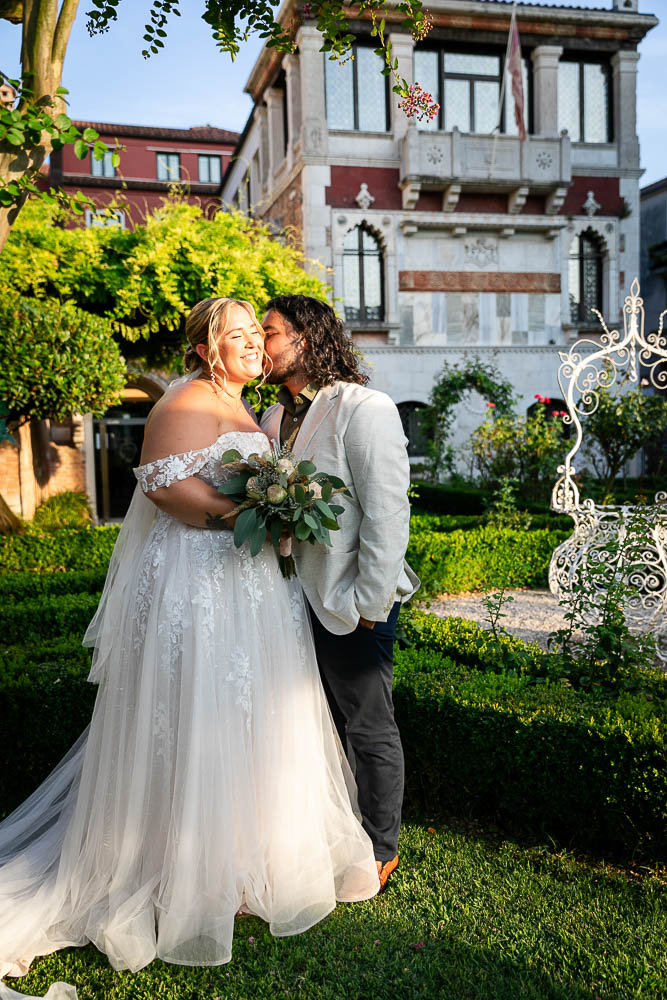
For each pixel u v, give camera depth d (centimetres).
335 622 224
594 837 253
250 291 730
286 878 209
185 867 197
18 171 254
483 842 259
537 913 216
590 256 1553
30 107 238
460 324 1470
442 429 1419
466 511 1153
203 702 205
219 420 224
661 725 247
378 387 1438
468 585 669
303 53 1331
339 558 224
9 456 959
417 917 216
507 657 334
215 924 195
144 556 225
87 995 187
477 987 186
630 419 816
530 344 1502
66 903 209
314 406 232
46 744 291
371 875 223
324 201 1374
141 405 1411
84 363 643
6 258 661
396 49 1372
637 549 379
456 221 1430
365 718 231
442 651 358
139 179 2306
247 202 1877
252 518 204
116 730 217
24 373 612
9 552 662
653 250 1828
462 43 1435
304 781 219
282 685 220
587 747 248
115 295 707
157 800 208
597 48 1479
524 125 1370
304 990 187
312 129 1349
